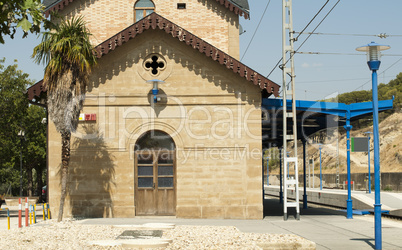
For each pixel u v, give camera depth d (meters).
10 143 43.75
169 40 20.45
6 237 13.94
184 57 20.45
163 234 14.33
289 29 19.94
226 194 20.05
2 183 71.25
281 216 21.84
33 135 48.31
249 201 20.05
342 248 12.51
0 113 33.25
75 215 19.98
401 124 81.38
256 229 16.28
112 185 20.08
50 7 23.52
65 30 17.92
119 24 24.22
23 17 6.95
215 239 13.18
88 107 20.25
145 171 20.38
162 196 20.33
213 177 20.09
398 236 15.23
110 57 20.33
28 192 51.56
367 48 12.95
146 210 20.25
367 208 28.92
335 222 19.09
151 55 20.44
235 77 20.36
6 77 33.41
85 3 24.16
